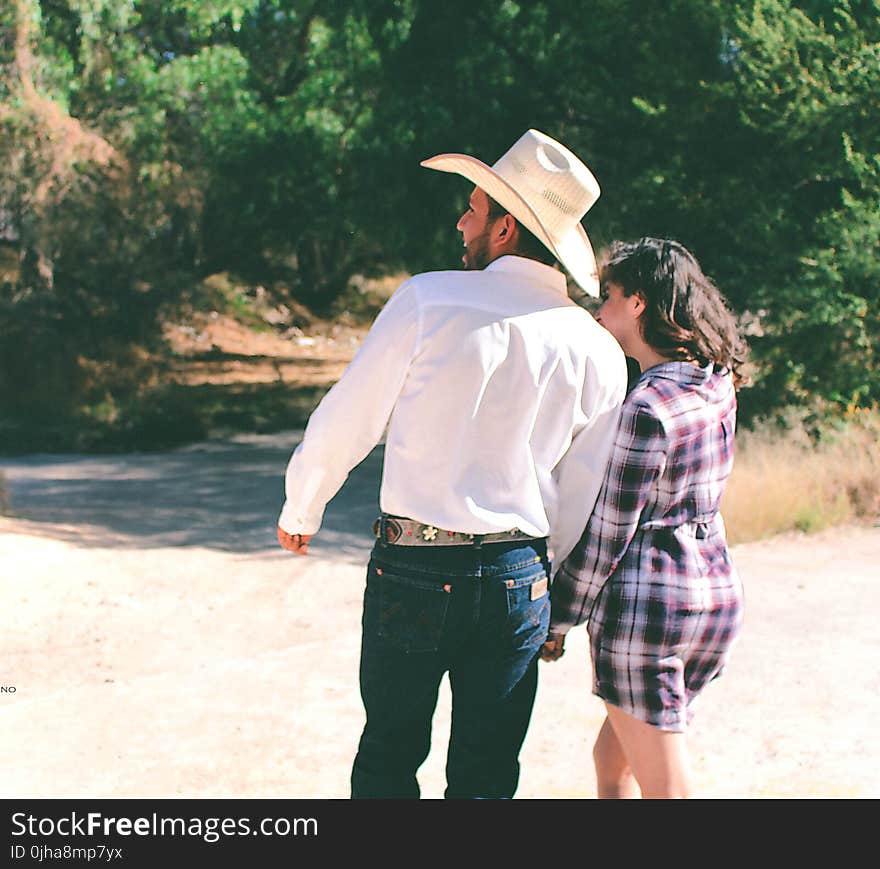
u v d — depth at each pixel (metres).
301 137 21.62
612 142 12.81
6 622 6.25
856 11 10.83
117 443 15.68
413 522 2.45
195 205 21.31
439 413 2.42
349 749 4.16
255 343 26.83
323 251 31.33
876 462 9.26
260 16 23.80
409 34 14.38
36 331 18.89
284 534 2.63
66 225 18.25
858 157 10.28
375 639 2.50
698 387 2.66
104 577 7.45
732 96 10.80
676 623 2.58
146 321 20.47
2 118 16.12
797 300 10.45
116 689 4.93
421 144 14.20
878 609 6.00
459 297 2.46
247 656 5.77
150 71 20.03
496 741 2.57
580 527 2.63
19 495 10.99
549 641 2.78
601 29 12.45
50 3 18.47
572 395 2.51
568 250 2.62
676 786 2.61
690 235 11.46
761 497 8.38
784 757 3.97
